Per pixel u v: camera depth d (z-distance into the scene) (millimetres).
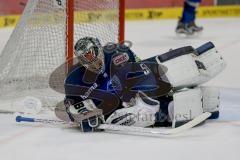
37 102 9023
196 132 7828
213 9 29922
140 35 22859
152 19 29438
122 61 8211
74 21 10336
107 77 8188
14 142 7480
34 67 9906
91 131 7961
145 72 8102
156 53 17781
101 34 10625
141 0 29422
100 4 10578
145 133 7742
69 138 7625
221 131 7891
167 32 23797
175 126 7922
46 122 8445
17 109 9430
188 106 7977
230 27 25234
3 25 26781
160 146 7129
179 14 29547
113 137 7645
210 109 8633
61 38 9891
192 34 21984
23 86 9945
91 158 6648
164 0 29484
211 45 8633
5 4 26703
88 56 7922
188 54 8094
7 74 9820
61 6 9789
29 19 9469
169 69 7969
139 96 8008
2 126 8406
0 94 9875
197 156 6664
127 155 6746
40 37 9789
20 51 9648
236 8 30031
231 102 10375
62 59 9875
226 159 6531
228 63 15547
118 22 10758
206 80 8492
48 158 6676
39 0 9570
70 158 6664
